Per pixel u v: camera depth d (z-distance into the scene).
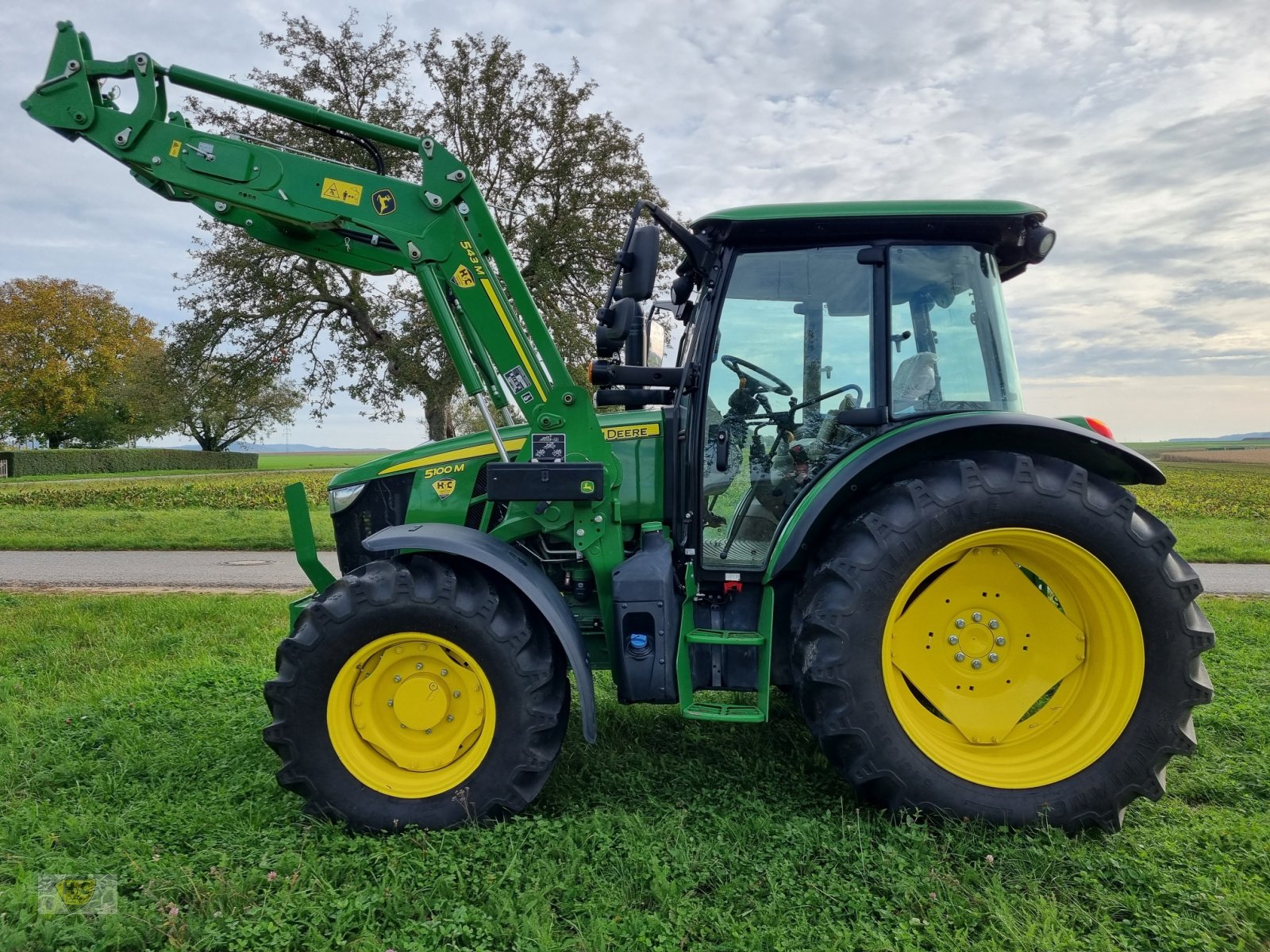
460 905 2.31
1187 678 2.73
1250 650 5.08
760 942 2.13
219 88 3.07
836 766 2.86
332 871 2.50
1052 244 3.10
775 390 3.22
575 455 3.12
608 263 20.41
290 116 3.12
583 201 20.56
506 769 2.79
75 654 5.19
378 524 3.57
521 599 2.93
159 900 2.33
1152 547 2.75
